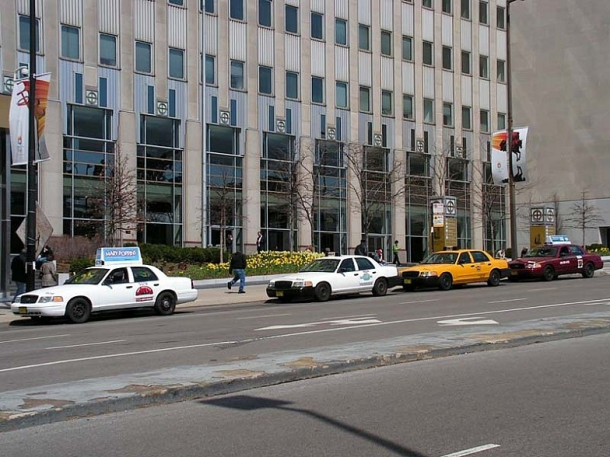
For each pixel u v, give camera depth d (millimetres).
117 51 38625
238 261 27031
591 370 9750
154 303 20344
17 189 34969
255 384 8805
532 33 67250
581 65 64562
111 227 34344
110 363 10914
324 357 10281
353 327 15180
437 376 9398
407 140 50750
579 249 32344
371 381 9102
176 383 8398
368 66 49062
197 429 6816
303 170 45094
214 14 42344
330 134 46750
